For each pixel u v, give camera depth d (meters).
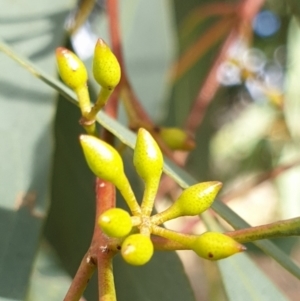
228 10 0.24
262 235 0.07
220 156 0.32
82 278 0.08
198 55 0.24
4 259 0.11
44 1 0.15
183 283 0.12
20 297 0.11
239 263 0.12
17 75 0.13
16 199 0.12
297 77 0.26
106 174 0.07
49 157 0.12
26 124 0.12
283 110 0.27
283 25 0.31
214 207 0.11
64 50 0.09
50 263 0.15
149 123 0.14
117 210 0.07
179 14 0.26
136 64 0.22
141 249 0.07
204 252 0.07
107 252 0.08
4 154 0.12
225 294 0.12
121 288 0.13
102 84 0.09
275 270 0.28
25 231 0.12
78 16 0.19
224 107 0.33
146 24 0.22
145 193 0.07
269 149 0.32
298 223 0.07
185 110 0.26
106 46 0.08
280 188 0.26
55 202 0.15
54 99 0.13
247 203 0.32
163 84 0.22
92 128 0.09
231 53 0.24
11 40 0.14
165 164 0.11
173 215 0.07
